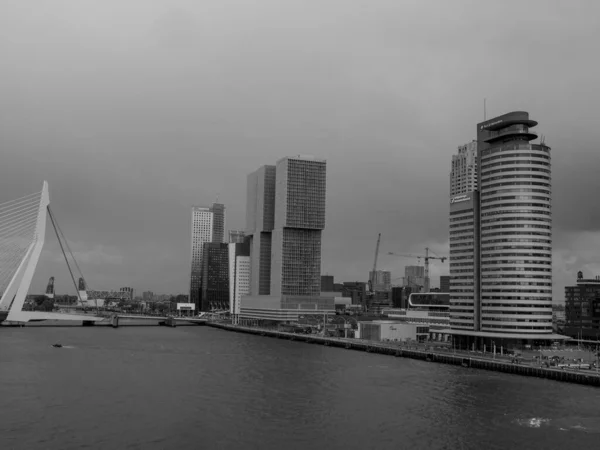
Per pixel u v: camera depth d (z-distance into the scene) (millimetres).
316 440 141000
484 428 151750
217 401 182125
